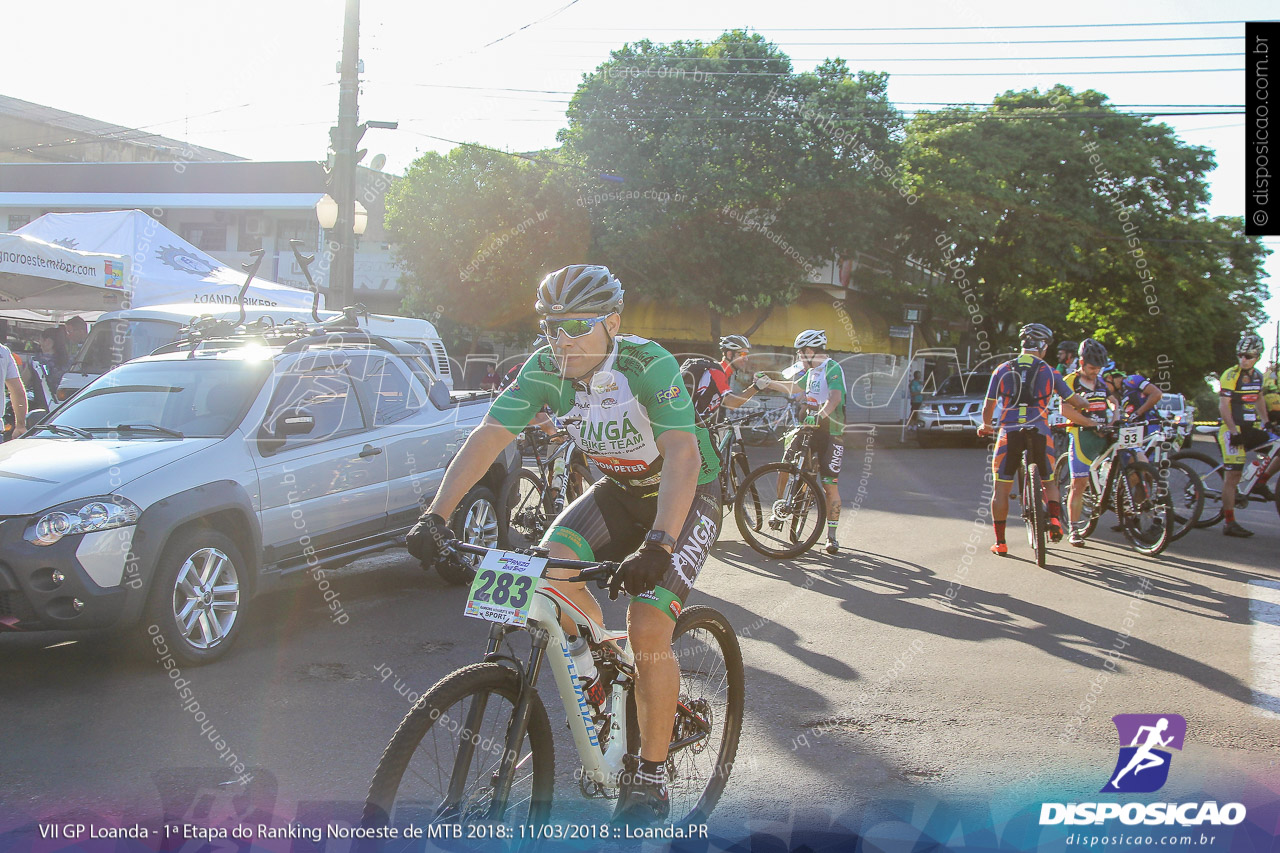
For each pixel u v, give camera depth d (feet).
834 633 18.01
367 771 11.57
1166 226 91.66
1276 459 29.40
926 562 25.13
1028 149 83.97
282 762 11.78
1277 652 16.94
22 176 101.91
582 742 9.12
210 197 95.30
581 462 24.50
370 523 19.84
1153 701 14.33
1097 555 26.27
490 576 8.52
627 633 9.34
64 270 35.01
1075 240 81.92
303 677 15.14
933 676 15.47
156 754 11.98
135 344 35.76
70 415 18.38
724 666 11.22
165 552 15.26
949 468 52.47
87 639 17.25
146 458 15.88
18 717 13.23
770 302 69.36
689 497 9.00
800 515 25.45
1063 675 15.56
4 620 14.19
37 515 14.29
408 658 16.21
